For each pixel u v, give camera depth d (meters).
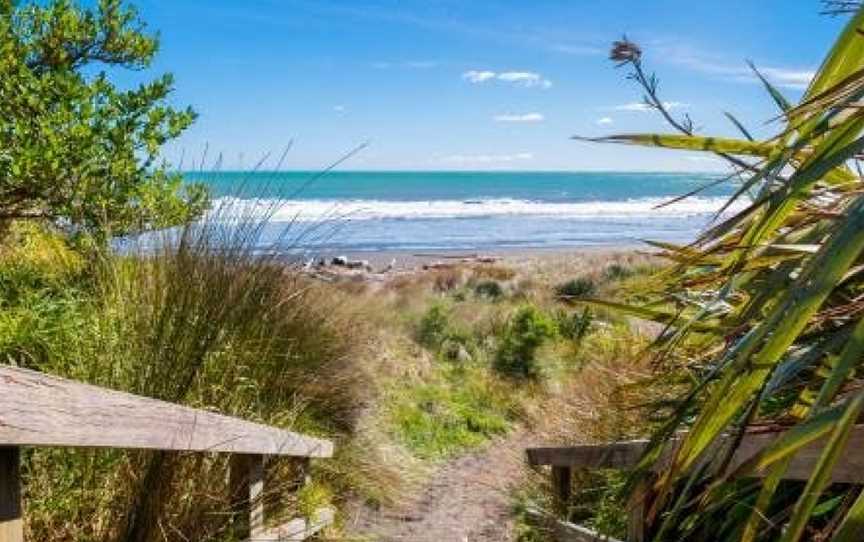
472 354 11.52
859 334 0.92
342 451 5.57
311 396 5.30
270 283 4.77
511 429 8.89
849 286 1.38
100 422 1.94
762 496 1.02
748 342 1.05
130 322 3.52
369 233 53.25
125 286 3.87
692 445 1.07
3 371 1.55
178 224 5.08
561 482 3.67
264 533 3.52
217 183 5.25
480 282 19.84
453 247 44.53
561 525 3.46
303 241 5.12
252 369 4.34
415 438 7.98
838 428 0.86
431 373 10.21
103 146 5.03
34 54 5.54
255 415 4.03
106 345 3.47
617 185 136.75
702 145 1.37
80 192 4.91
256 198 4.58
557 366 10.59
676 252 1.62
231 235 4.50
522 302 15.68
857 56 1.00
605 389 5.04
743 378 1.01
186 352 3.40
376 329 10.13
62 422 1.74
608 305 1.86
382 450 6.42
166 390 3.29
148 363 3.34
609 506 3.40
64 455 3.02
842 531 0.90
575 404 5.53
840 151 0.95
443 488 6.61
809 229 1.46
